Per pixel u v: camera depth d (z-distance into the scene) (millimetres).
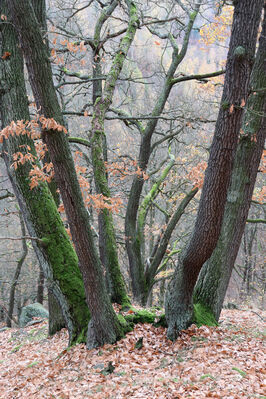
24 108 6605
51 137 5203
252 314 9250
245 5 4590
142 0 10695
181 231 19359
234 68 4711
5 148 6762
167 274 15094
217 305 7211
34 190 6812
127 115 11297
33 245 7023
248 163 6988
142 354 6070
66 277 6922
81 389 5043
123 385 4949
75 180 5602
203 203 5484
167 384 4730
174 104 15211
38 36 4852
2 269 20938
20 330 11203
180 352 5875
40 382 5777
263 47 6508
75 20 9781
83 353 6363
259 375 4746
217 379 4648
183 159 14312
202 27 10656
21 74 6637
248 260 20281
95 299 6266
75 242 5902
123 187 13406
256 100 6672
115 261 8617
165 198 16844
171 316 6527
